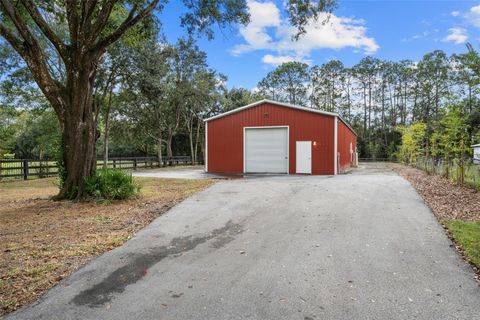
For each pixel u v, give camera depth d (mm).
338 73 44594
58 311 2832
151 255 4246
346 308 2812
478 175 9453
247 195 8359
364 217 5863
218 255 4211
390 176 12938
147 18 9914
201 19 10109
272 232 5141
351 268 3672
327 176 13812
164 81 24234
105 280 3475
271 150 16375
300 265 3791
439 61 38469
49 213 6836
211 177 14469
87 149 8406
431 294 3037
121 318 2713
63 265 3883
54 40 8031
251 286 3271
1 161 15219
